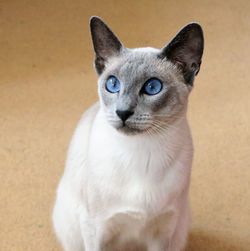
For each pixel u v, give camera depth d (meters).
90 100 0.85
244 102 0.84
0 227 0.65
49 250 0.63
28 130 0.79
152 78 0.48
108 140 0.50
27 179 0.71
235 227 0.66
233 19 1.05
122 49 0.50
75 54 0.95
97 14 1.07
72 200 0.57
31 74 0.91
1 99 0.85
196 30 0.49
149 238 0.56
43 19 1.06
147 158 0.49
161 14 1.07
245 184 0.71
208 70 0.91
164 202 0.51
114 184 0.50
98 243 0.54
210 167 0.73
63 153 0.75
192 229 0.66
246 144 0.76
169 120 0.48
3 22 1.04
